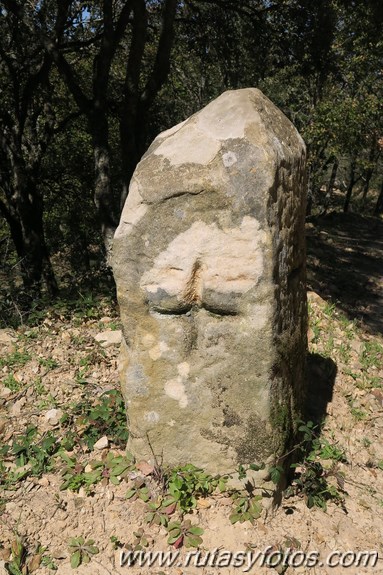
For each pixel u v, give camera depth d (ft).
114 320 17.87
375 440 12.93
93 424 11.87
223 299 9.34
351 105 55.77
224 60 40.37
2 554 9.31
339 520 10.24
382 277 36.32
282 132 9.93
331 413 13.58
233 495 10.02
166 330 9.79
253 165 8.83
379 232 56.24
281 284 9.57
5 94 35.32
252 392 9.64
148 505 9.98
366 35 46.21
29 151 37.47
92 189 46.26
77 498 10.27
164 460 10.43
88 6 36.35
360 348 17.53
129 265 9.56
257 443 9.83
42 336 16.83
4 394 13.80
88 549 9.41
